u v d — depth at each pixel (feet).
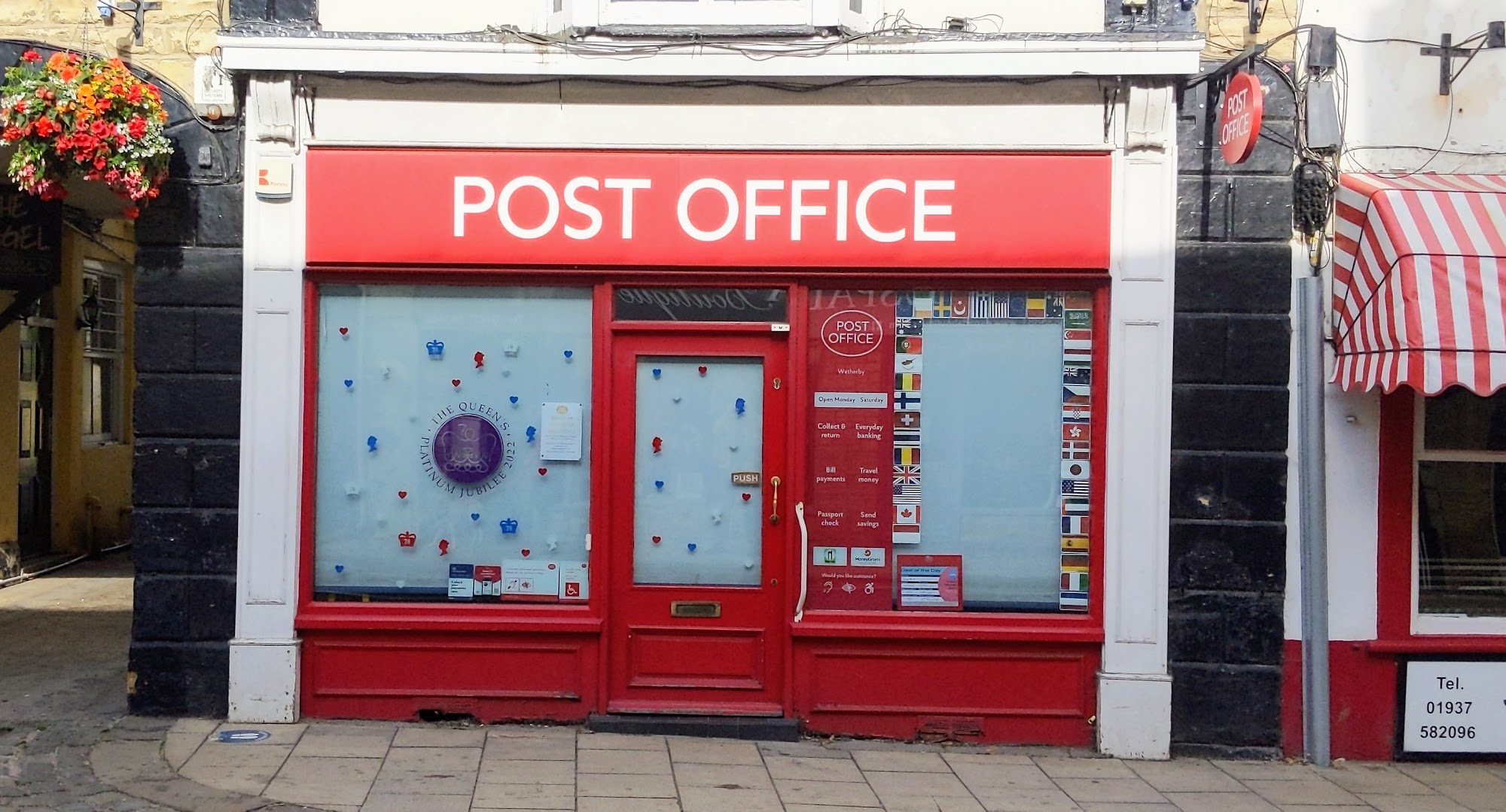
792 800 19.35
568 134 22.43
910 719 22.76
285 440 22.33
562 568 23.08
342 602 22.91
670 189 22.44
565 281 22.81
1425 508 22.84
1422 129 22.50
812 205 22.44
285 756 20.48
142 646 22.31
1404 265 20.12
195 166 22.22
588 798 19.04
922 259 22.36
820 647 22.80
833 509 23.04
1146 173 22.22
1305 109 22.02
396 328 23.03
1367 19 22.54
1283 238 22.24
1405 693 22.45
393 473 23.07
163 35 22.45
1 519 35.83
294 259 22.35
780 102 22.41
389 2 22.41
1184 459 22.34
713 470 23.12
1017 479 23.04
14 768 19.61
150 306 22.20
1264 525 22.31
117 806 18.06
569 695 22.75
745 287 22.79
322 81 22.22
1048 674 22.75
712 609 22.97
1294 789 20.79
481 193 22.41
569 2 22.04
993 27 22.56
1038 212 22.30
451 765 20.35
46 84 20.74
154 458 22.27
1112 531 22.39
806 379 22.91
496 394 23.12
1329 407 22.41
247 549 22.29
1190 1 22.22
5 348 35.86
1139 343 22.30
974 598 23.00
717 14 22.13
